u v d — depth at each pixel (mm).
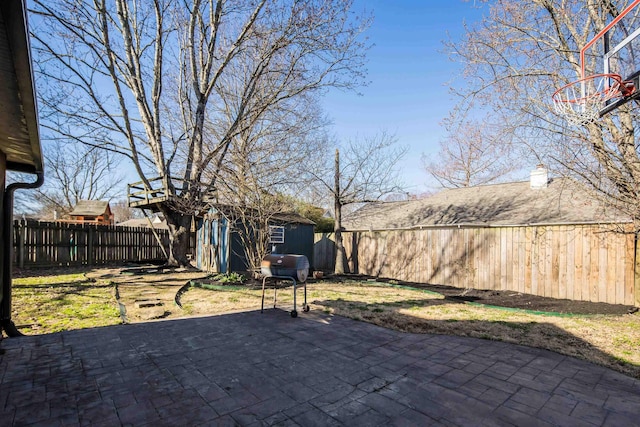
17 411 2436
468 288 9742
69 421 2318
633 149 5949
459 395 2820
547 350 4047
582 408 2629
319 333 4633
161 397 2693
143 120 12523
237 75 13164
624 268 7031
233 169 9680
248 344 4094
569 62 7262
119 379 3012
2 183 4141
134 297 7066
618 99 4508
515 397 2801
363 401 2689
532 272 8539
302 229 14195
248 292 8172
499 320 5547
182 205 11289
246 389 2865
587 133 6273
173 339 4219
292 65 11875
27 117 3012
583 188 6336
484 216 11539
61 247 12367
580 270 7680
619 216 6707
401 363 3553
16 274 10211
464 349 4051
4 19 1690
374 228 13656
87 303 6320
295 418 2416
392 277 12320
